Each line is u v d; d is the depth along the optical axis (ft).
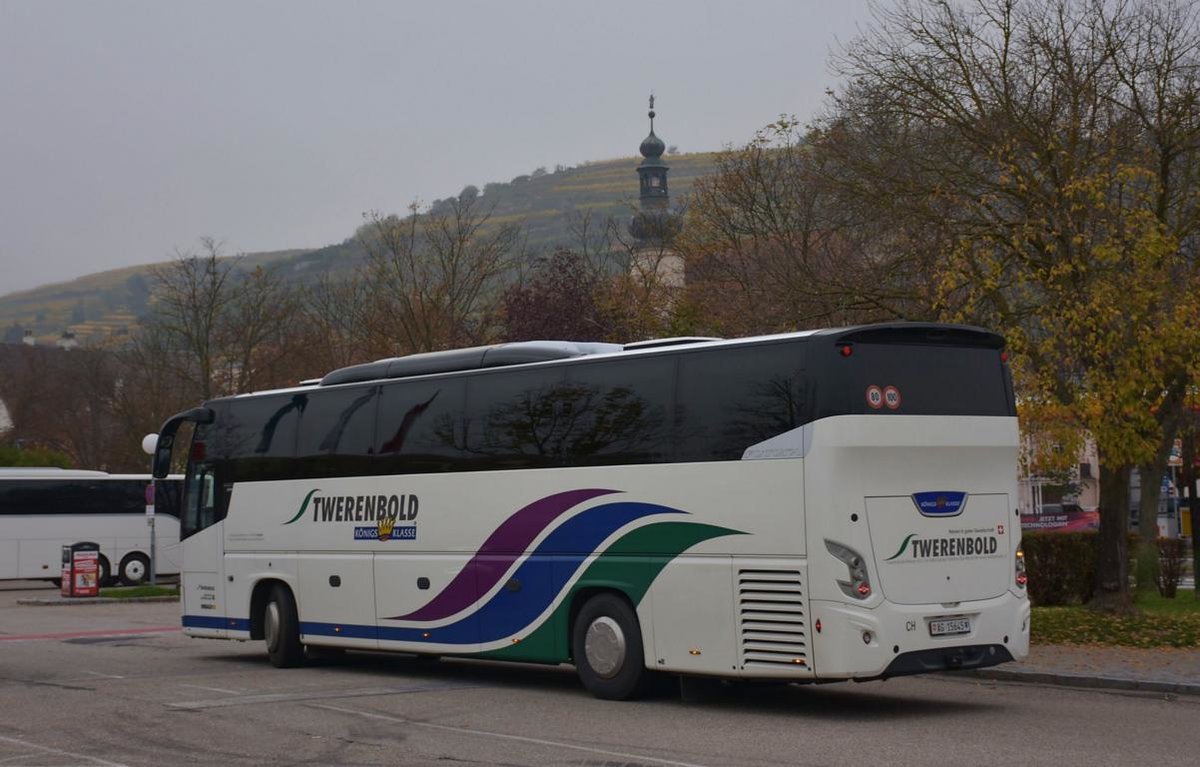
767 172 131.64
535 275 151.12
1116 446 61.98
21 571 143.13
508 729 41.11
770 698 48.62
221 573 65.92
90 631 88.89
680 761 34.58
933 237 69.72
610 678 48.08
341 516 59.88
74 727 42.60
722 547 44.68
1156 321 61.93
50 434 235.61
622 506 47.98
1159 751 35.53
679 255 140.77
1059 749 35.88
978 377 45.50
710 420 45.57
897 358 43.70
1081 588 82.74
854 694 49.96
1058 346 63.46
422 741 38.88
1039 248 66.80
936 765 33.47
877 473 42.70
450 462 55.06
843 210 78.28
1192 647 60.44
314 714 45.19
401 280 152.15
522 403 52.42
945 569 43.75
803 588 42.39
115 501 148.36
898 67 72.43
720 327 117.80
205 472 67.72
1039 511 201.16
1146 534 92.12
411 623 56.18
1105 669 53.11
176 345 184.85
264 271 183.73
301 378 178.70
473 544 53.62
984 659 44.21
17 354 344.69
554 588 50.19
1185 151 67.62
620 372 48.88
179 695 51.08
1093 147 67.21
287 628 62.54
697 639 45.27
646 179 258.98
